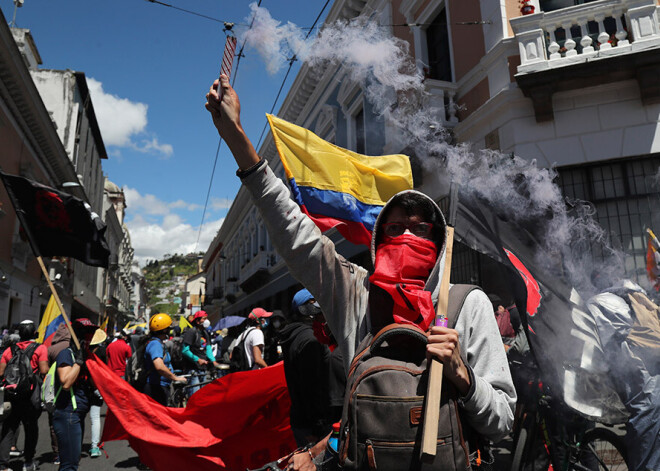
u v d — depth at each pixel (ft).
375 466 3.67
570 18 25.16
